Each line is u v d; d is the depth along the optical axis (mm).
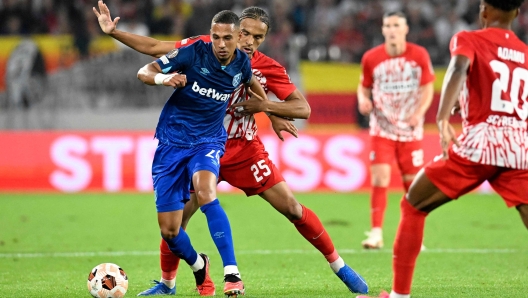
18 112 56531
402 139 32188
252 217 41344
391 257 28531
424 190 16703
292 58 59031
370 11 65938
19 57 56438
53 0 62844
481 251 29891
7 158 53594
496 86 16406
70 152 53562
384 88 32438
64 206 45406
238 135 20656
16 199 48938
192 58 18625
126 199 49250
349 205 46375
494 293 20125
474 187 16906
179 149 19031
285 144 53062
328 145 53344
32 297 19812
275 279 23422
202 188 18391
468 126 16672
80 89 56812
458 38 16641
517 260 27562
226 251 18016
